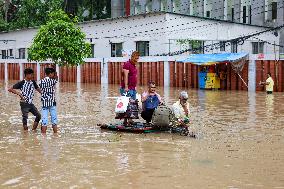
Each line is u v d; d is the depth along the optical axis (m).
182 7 49.62
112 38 44.00
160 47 39.22
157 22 39.41
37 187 7.70
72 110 18.88
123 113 13.34
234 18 45.38
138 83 38.28
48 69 13.08
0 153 10.32
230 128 14.05
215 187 7.71
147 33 40.44
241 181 8.05
